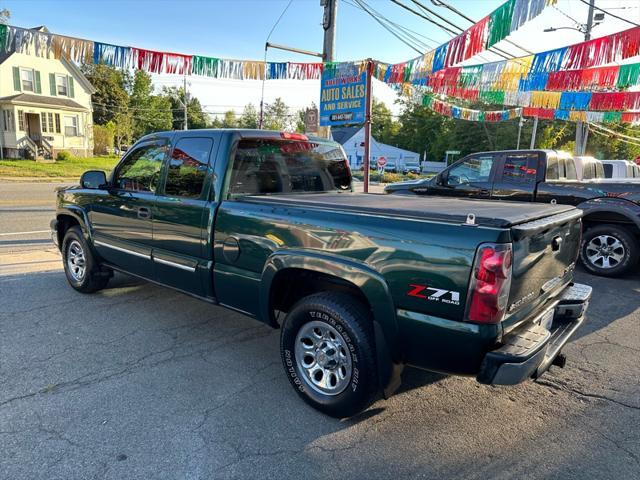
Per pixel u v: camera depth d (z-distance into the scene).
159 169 4.07
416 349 2.51
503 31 4.95
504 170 7.46
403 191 8.83
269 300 3.16
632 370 3.68
